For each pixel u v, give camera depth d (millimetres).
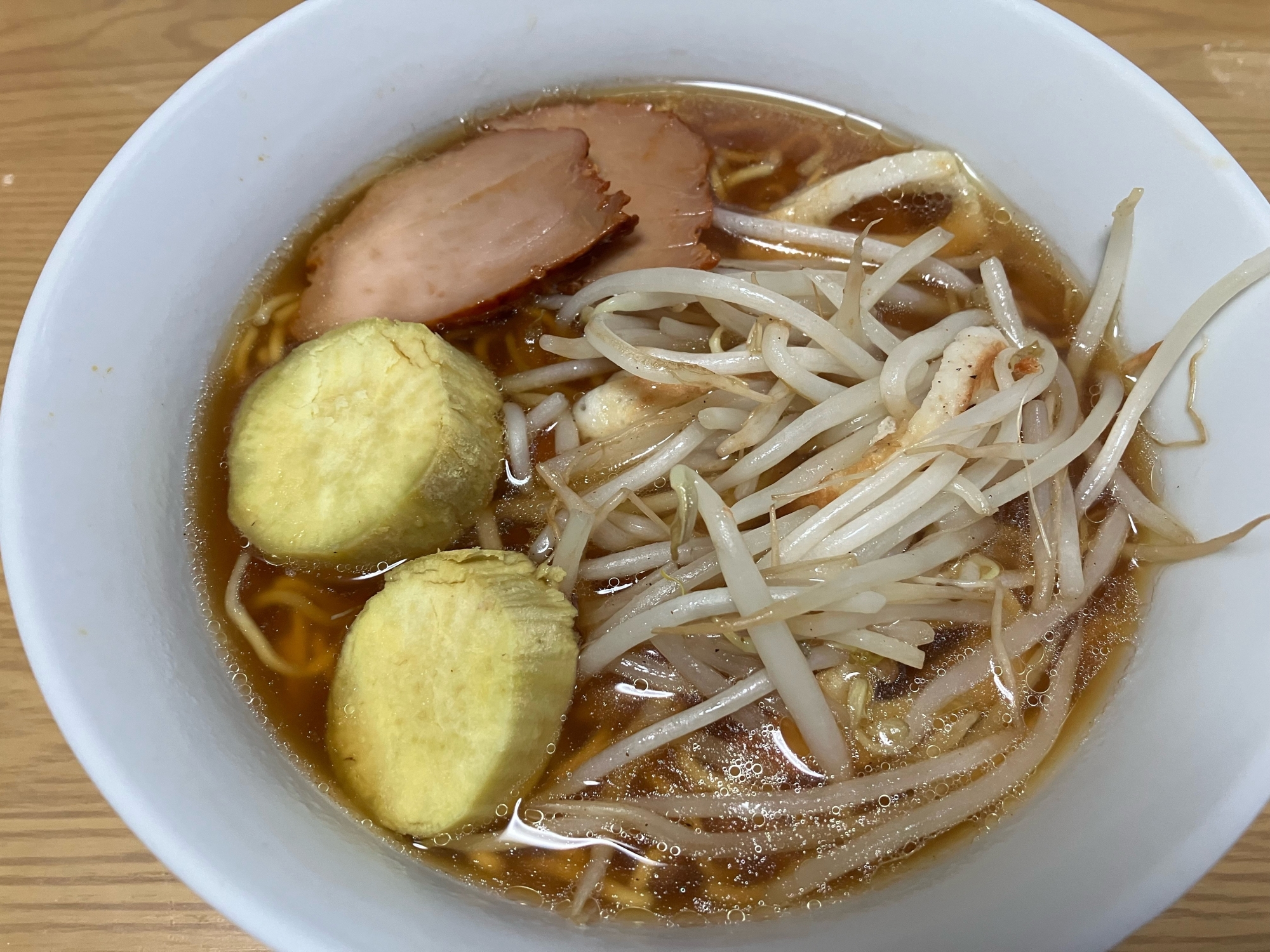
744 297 166
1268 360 145
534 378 178
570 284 186
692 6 183
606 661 154
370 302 180
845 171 193
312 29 167
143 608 144
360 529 154
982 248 188
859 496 154
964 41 174
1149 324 167
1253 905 156
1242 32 222
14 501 132
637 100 200
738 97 198
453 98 189
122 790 122
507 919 134
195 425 167
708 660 157
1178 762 128
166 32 227
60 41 227
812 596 144
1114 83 163
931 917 127
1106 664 152
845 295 163
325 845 135
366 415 159
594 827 147
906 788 149
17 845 162
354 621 154
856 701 153
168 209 160
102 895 159
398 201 188
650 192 191
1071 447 158
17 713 170
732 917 140
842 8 178
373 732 146
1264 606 132
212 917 158
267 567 162
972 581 155
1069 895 121
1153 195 164
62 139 215
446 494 157
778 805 148
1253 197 151
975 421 153
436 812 139
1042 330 178
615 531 165
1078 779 140
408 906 129
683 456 167
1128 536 160
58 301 145
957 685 155
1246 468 145
